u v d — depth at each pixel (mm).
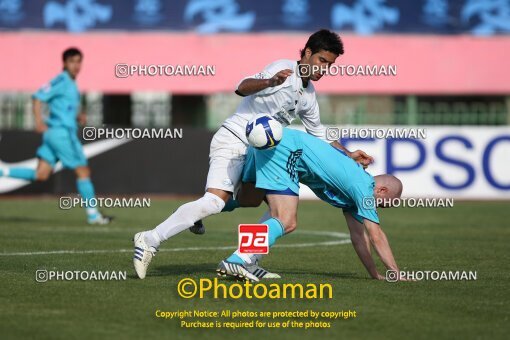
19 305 22859
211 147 27609
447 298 24406
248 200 28484
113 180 72500
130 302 23375
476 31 90625
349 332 20250
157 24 88625
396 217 58156
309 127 29469
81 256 33438
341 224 51750
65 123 50375
